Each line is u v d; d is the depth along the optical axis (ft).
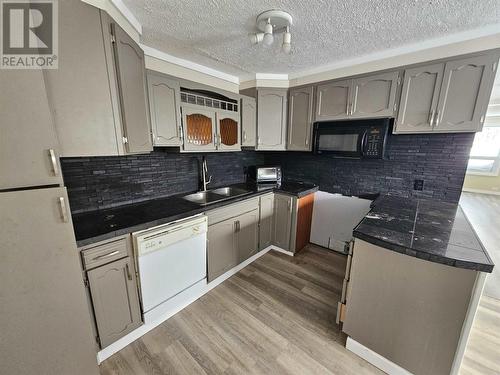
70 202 5.08
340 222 8.99
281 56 6.61
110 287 4.36
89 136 3.78
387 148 7.37
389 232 4.25
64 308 3.39
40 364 3.28
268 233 8.97
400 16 4.49
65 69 3.37
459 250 3.54
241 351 4.83
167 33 5.23
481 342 4.99
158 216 5.15
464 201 18.76
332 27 4.94
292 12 4.36
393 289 4.04
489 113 20.17
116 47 4.00
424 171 6.82
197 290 6.24
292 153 10.00
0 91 2.62
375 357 4.49
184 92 6.40
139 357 4.66
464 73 5.30
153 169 6.67
